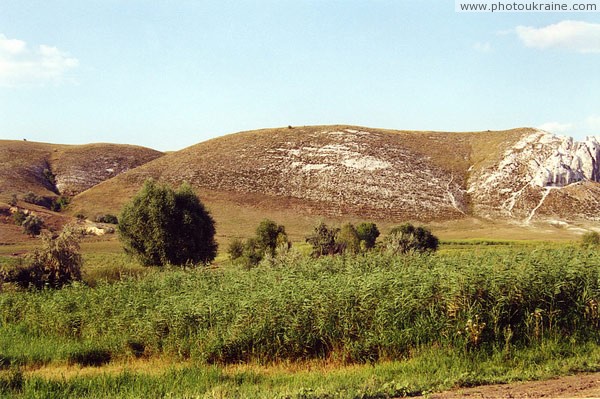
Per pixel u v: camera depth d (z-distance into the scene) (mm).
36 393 11875
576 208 124500
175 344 16188
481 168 143375
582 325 14656
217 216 114250
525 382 11188
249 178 133500
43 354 16938
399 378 11734
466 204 129125
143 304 19156
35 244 81500
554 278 15258
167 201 54812
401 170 138875
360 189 129125
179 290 21969
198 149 155375
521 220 119625
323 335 14844
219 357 15188
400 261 24109
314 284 16656
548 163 136750
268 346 15047
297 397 10289
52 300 22547
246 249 54188
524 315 14484
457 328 13812
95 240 87375
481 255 22031
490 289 14539
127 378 12977
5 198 114625
